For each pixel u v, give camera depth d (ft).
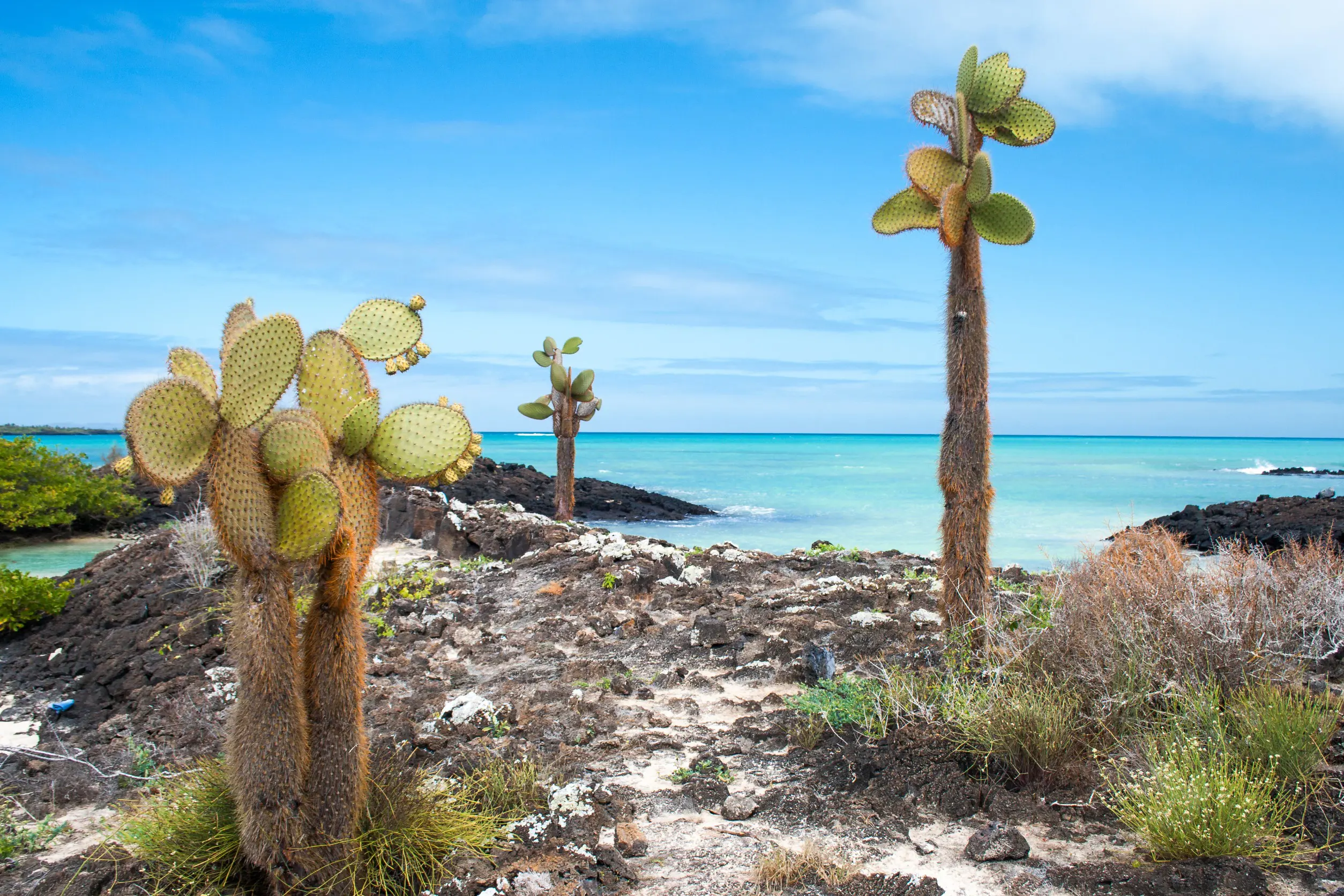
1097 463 200.03
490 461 99.55
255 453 11.05
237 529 10.75
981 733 15.48
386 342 13.82
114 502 62.49
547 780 15.30
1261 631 17.49
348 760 11.68
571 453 52.60
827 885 11.81
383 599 29.22
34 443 61.57
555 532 39.24
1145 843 12.47
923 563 36.06
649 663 22.82
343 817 11.64
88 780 16.88
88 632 26.81
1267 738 13.96
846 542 62.69
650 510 85.35
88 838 14.67
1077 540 57.98
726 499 100.58
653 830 13.71
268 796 11.19
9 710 21.99
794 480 135.23
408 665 22.95
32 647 26.84
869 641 22.57
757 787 15.17
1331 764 14.25
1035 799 13.96
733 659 22.38
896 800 14.28
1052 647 17.69
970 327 18.88
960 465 18.98
